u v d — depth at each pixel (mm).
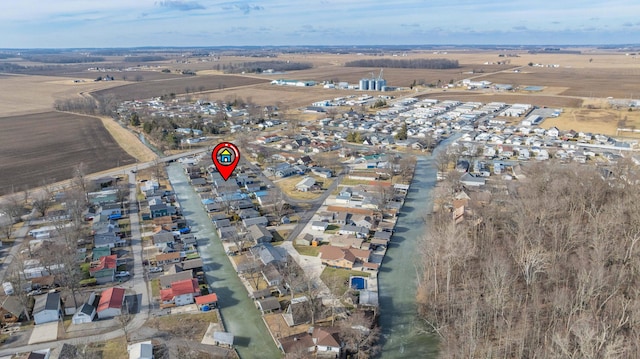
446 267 94125
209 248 116688
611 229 99812
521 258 93125
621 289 83938
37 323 85625
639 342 65938
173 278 98312
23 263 105188
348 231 122375
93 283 99312
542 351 70688
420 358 76875
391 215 135750
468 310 80438
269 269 101938
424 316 87875
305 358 73625
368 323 82188
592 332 63125
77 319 85375
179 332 83000
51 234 119875
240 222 130250
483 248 104125
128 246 117375
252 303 93125
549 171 138500
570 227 99625
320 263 107750
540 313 81625
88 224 129875
